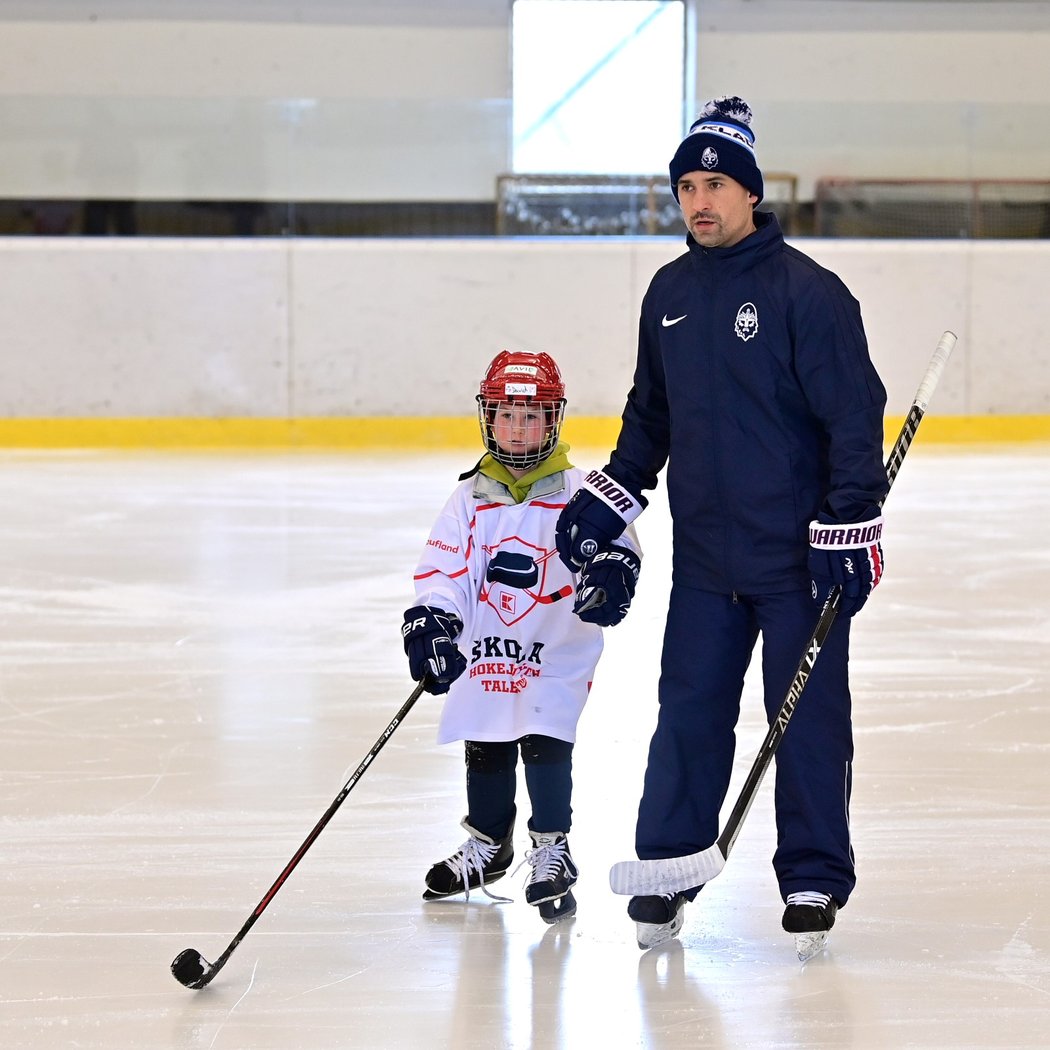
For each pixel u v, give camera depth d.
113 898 6.98
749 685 11.37
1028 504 21.80
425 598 6.53
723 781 6.46
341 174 30.80
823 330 5.99
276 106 30.50
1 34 33.59
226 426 30.66
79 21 33.72
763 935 6.50
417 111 30.77
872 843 7.83
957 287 31.48
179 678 11.68
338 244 30.69
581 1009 5.69
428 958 6.20
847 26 35.38
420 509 21.17
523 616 6.67
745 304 6.11
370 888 7.10
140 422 30.50
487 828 6.92
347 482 24.33
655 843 6.34
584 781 8.88
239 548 17.88
